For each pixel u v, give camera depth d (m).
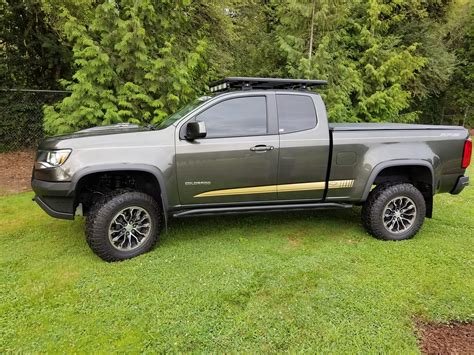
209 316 2.66
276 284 3.11
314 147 3.85
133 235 3.62
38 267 3.39
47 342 2.37
